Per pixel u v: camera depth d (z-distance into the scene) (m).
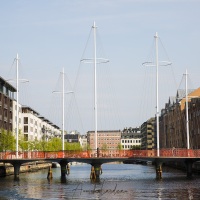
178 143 152.88
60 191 55.00
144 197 47.53
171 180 70.44
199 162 90.06
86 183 67.25
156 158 74.62
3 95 123.06
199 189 54.78
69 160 77.69
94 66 80.19
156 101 78.69
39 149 150.12
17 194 52.12
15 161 76.50
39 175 93.94
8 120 129.62
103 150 74.88
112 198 47.12
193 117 128.12
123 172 112.06
